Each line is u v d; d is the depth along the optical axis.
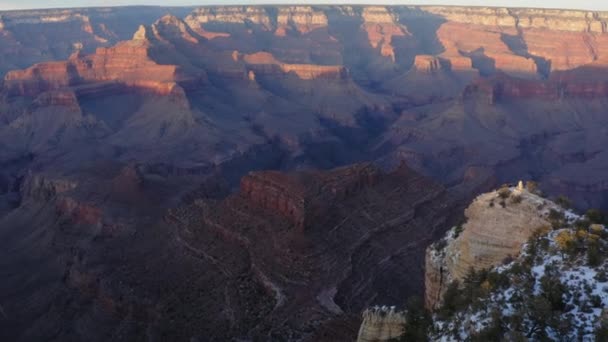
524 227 37.12
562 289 30.34
